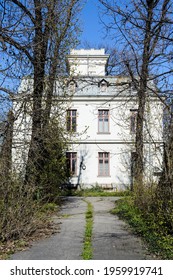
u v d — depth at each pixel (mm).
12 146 9727
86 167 32250
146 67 9023
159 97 8734
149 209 10445
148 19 7430
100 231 10062
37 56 11047
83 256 7207
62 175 19250
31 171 10273
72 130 19453
